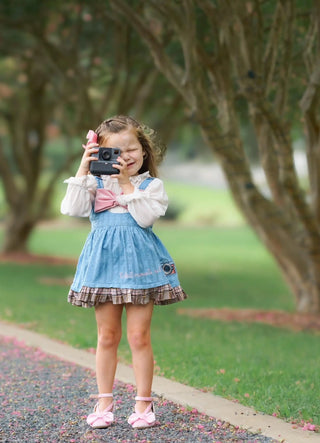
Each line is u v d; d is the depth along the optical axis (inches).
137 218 153.0
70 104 631.8
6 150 1197.1
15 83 741.9
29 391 194.9
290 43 309.1
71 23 516.1
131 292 148.4
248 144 764.0
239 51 298.7
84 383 204.1
